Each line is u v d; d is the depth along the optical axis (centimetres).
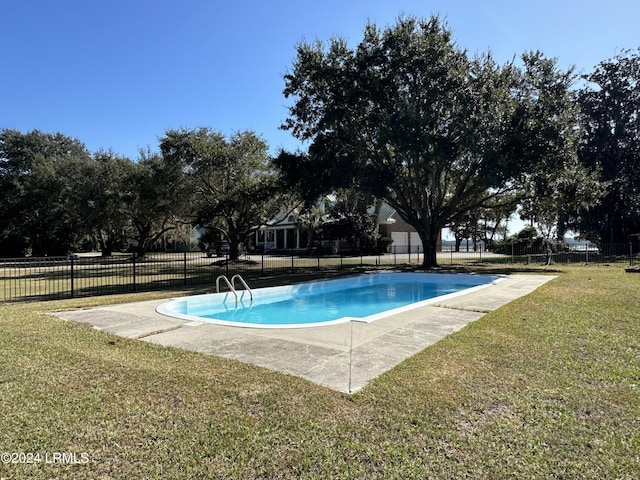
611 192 2788
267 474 219
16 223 3353
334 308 1012
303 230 3512
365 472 220
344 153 1819
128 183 2945
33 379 364
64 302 859
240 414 292
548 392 326
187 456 237
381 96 1659
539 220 2633
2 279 1614
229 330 565
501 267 1891
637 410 292
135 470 223
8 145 3603
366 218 3144
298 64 1831
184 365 403
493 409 296
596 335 514
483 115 1523
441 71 1603
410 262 2378
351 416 287
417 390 331
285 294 1149
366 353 441
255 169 2330
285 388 339
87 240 4172
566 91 1702
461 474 216
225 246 3656
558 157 1544
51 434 264
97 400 317
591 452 237
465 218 3041
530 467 221
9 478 215
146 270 1970
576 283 1109
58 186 3094
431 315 660
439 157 1691
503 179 1623
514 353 434
